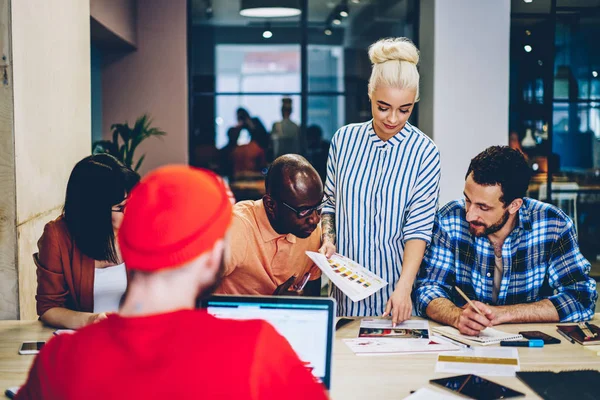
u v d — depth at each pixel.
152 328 1.03
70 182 2.39
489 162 2.39
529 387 1.80
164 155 8.12
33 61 3.42
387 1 8.41
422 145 2.65
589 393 1.74
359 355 2.09
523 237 2.54
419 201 2.64
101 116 8.15
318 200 2.21
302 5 8.45
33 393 1.06
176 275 1.04
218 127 8.49
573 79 8.37
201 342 1.02
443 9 7.34
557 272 2.55
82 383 1.01
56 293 2.45
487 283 2.59
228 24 8.45
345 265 2.45
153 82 8.05
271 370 1.02
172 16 8.00
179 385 0.98
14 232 3.12
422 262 2.69
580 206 8.45
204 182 1.10
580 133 8.41
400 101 2.47
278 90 8.52
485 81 7.41
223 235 1.07
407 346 2.17
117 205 2.40
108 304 2.47
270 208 2.25
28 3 3.34
